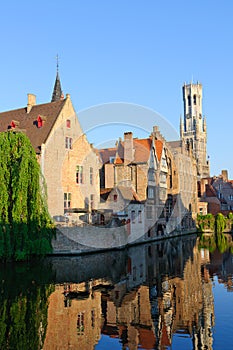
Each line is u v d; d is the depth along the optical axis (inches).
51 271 797.2
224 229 2198.6
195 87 5255.9
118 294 588.7
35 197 886.4
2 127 1425.9
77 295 577.3
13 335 397.4
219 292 595.2
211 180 2903.5
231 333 401.7
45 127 1274.6
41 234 898.1
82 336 396.2
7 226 853.8
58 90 2159.2
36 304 520.7
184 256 1060.5
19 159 871.1
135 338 389.7
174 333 403.5
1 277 715.4
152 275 756.6
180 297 564.7
